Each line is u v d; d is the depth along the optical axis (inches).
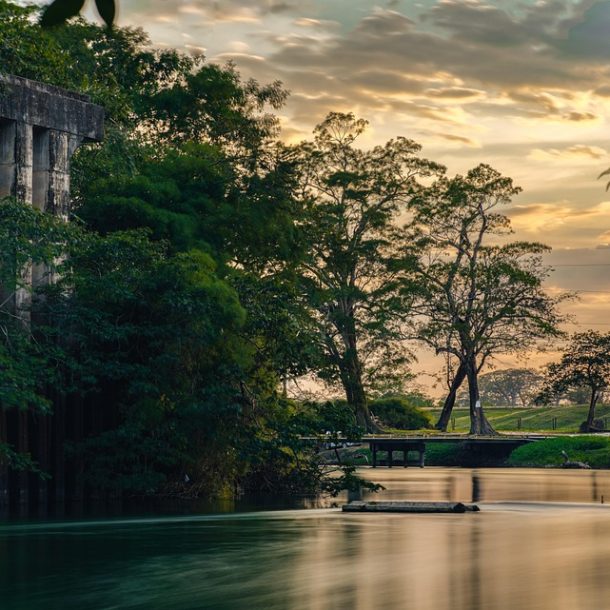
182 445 1293.1
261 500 1330.0
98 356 1216.2
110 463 1249.4
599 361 4183.1
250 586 610.2
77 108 1286.9
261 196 1615.4
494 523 1017.5
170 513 1109.7
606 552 768.9
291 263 1802.4
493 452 3395.7
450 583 616.7
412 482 2063.2
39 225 1099.9
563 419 5315.0
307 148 3531.0
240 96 1943.9
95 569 681.6
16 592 588.4
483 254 3720.5
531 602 544.4
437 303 3646.7
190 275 1254.3
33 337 1151.0
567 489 1770.4
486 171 3727.9
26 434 1170.0
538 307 3700.8
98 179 1486.2
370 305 3503.9
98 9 115.9
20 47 1247.5
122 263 1240.2
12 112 1184.2
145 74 1977.1
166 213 1423.5
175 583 621.9
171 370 1277.1
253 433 1320.1
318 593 581.9
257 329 1375.5
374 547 805.9
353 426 1382.9
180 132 1927.9
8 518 1034.1
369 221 3521.2
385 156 3558.1
